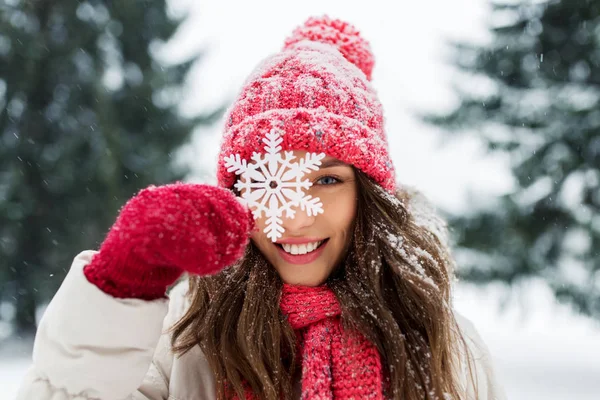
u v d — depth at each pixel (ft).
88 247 28.35
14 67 28.86
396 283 4.58
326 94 4.42
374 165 4.45
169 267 3.52
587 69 21.79
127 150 28.86
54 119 29.40
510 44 22.29
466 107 22.76
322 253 4.47
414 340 4.45
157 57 31.83
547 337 26.68
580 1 21.21
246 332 4.36
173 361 4.71
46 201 28.71
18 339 28.91
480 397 4.94
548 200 21.48
